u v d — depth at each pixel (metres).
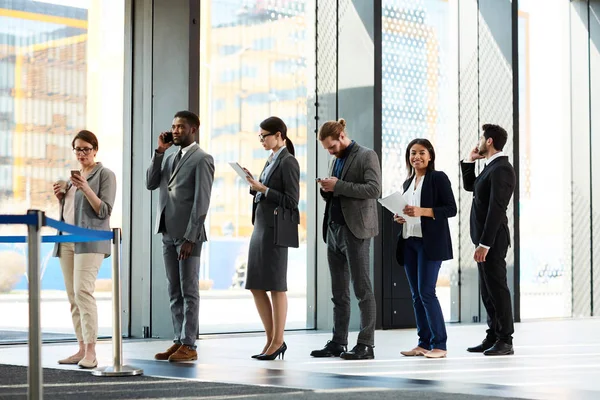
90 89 6.77
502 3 9.28
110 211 4.94
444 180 5.47
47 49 6.59
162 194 5.20
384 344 6.42
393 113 8.55
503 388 3.88
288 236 5.20
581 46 10.52
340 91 8.09
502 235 5.68
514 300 9.16
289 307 7.80
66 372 4.45
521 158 9.74
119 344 4.45
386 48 8.53
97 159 6.76
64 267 4.95
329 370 4.65
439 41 8.96
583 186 10.34
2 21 6.40
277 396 3.50
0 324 6.33
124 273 6.86
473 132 9.15
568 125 10.26
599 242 10.37
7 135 6.40
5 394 3.61
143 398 3.46
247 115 7.57
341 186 5.32
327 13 8.15
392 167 8.52
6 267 6.39
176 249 5.17
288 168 5.26
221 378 4.22
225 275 7.33
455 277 8.98
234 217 7.41
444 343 5.50
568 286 10.12
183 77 6.71
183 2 6.74
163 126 6.78
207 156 5.12
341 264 5.52
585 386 4.00
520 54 9.81
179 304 5.21
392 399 3.43
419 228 5.46
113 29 6.87
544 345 6.43
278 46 7.82
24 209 6.48
